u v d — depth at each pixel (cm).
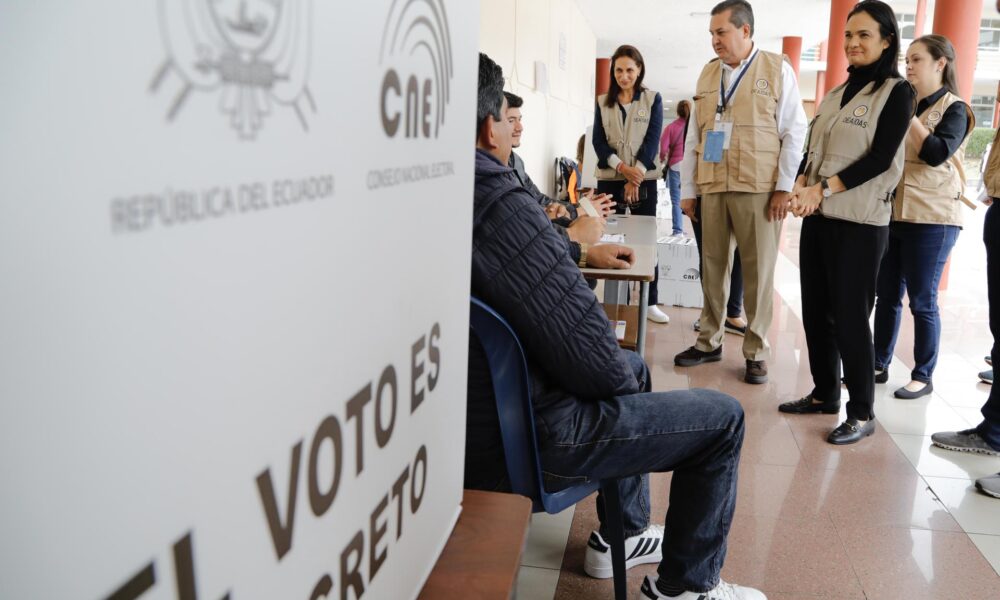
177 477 22
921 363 322
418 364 45
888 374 349
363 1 31
